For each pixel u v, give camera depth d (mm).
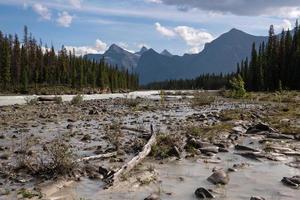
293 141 17766
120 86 153875
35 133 21094
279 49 100438
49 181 11000
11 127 23859
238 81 61438
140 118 30156
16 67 110062
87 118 30141
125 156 14594
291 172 12359
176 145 16031
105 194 10023
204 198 9625
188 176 11891
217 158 14492
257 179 11516
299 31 101812
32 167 12062
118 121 27406
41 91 105312
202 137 18953
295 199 9602
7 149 16016
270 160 14039
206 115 30766
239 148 16188
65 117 30969
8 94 95250
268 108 38125
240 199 9578
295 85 88812
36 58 122750
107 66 154125
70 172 11703
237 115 29359
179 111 38250
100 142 17875
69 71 126125
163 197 9758
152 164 13508
